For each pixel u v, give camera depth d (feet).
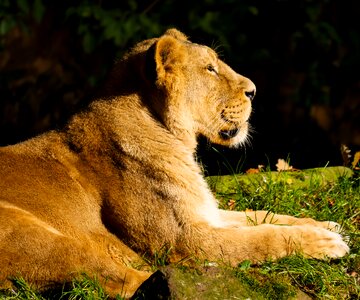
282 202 36.91
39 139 33.19
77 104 34.22
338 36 60.03
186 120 33.50
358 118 65.00
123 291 29.25
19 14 60.70
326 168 40.32
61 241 29.73
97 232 31.73
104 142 32.27
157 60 32.19
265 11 60.64
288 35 61.52
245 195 38.17
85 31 58.44
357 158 41.75
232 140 35.24
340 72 62.13
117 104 32.81
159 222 31.50
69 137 32.76
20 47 70.54
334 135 64.75
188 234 31.45
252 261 31.24
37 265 29.55
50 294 29.50
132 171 31.83
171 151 32.58
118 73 33.53
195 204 32.04
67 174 32.01
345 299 29.53
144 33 57.41
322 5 62.03
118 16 57.82
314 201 37.55
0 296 29.25
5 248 29.60
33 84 66.23
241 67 60.49
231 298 27.20
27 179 31.65
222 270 28.09
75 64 67.56
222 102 34.27
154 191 31.65
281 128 64.23
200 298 26.84
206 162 54.29
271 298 27.89
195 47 33.73
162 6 58.59
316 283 29.94
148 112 32.91
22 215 30.30
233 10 58.03
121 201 31.63
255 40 60.95
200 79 33.63
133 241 31.71
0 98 64.95
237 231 31.60
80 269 29.43
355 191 38.04
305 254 31.27
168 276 27.12
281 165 41.98
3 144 63.52
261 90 63.98
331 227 34.04
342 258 31.60
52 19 70.13
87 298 28.71
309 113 64.49
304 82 61.67
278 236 31.45
